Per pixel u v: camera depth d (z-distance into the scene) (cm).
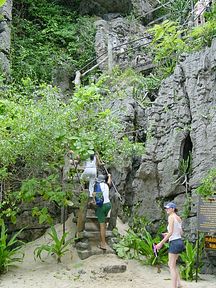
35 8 1505
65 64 1360
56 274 698
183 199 843
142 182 901
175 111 886
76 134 723
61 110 735
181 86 895
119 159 870
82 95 749
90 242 787
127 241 802
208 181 761
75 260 750
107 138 776
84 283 664
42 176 820
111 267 714
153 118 918
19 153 732
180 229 650
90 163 786
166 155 880
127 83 1064
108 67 1208
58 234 831
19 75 1247
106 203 771
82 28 1471
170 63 1016
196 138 838
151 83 1044
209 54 859
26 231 852
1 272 714
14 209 835
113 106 997
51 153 757
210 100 838
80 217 776
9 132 753
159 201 876
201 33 921
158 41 1179
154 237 868
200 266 753
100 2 1576
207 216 735
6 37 1139
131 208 912
